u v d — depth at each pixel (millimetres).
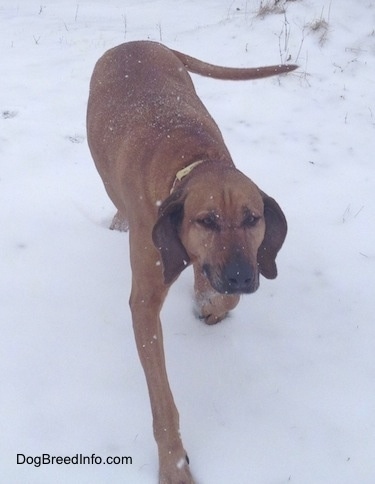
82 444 1454
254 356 1668
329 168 2359
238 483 1390
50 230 2039
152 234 1359
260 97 2752
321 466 1416
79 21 3584
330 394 1574
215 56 3016
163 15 3635
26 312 1769
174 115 1651
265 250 1442
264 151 2438
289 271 1927
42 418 1500
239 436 1481
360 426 1499
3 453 1428
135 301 1490
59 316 1761
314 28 3107
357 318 1782
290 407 1546
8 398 1540
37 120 2572
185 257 1411
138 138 1624
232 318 1776
